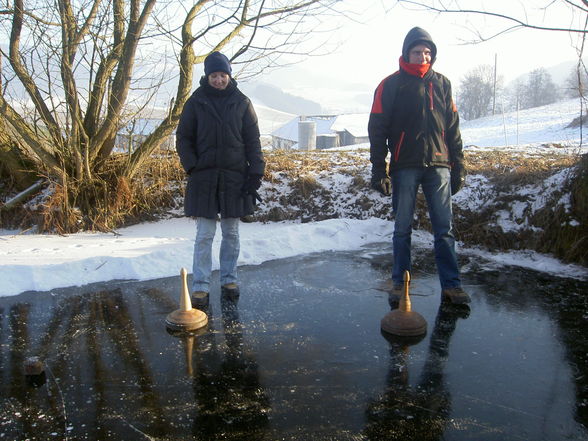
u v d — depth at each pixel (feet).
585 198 17.31
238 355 11.18
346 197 24.02
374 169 13.76
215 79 13.70
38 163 25.04
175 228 23.53
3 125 25.71
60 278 15.98
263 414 8.90
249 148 14.35
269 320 13.08
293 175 25.70
